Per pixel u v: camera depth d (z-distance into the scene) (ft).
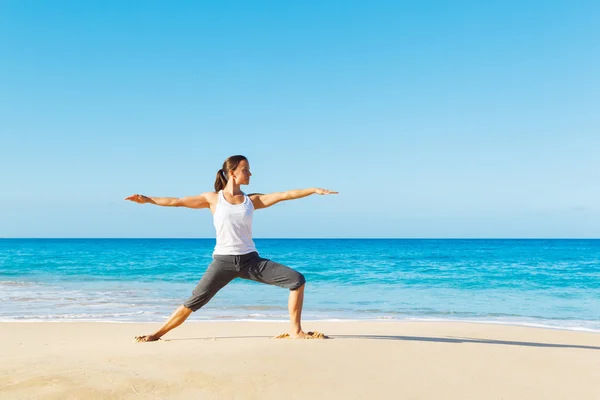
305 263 96.32
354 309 39.24
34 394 11.84
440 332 24.91
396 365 15.71
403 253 141.38
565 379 15.16
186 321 29.84
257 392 12.66
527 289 54.60
